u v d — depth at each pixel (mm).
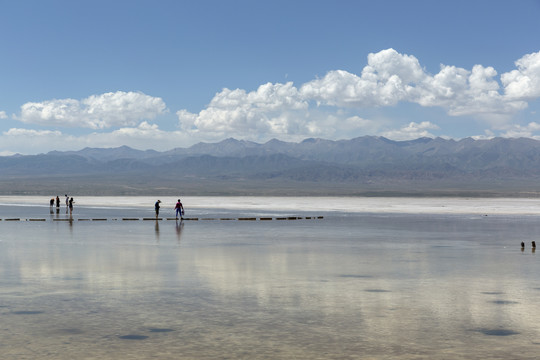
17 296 16344
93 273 20875
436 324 13016
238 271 21484
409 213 75812
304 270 21766
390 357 10531
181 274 20656
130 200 145250
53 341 11578
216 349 11039
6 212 76812
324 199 160125
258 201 137250
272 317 13734
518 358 10469
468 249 29875
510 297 16266
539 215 70250
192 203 120875
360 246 31484
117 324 13023
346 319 13508
